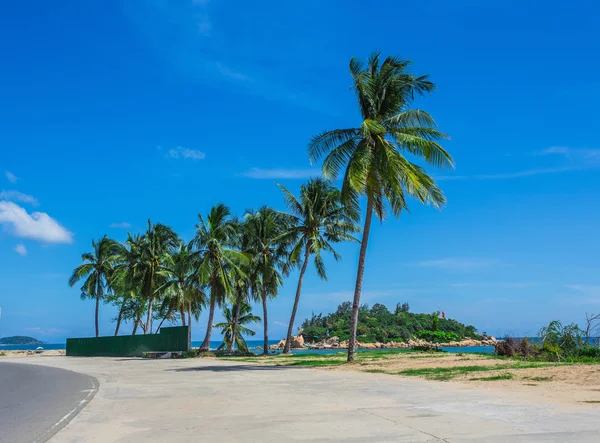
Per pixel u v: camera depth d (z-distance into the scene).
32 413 11.55
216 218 45.38
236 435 8.09
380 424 8.66
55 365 35.69
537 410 9.63
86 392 16.02
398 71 25.61
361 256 26.11
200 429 8.76
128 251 57.06
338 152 25.23
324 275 41.03
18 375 24.83
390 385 15.19
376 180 24.73
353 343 25.98
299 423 8.99
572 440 7.00
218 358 39.66
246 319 58.97
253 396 13.42
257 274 47.44
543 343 25.28
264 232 46.00
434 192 24.88
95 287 64.56
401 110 25.89
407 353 34.25
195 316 57.28
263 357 38.31
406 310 134.88
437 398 11.80
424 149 23.86
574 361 22.23
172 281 48.50
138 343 52.44
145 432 8.66
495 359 23.75
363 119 25.77
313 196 39.41
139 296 64.44
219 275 44.12
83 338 60.22
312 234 38.88
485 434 7.55
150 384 18.23
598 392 11.73
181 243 56.62
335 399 12.26
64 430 9.17
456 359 24.66
